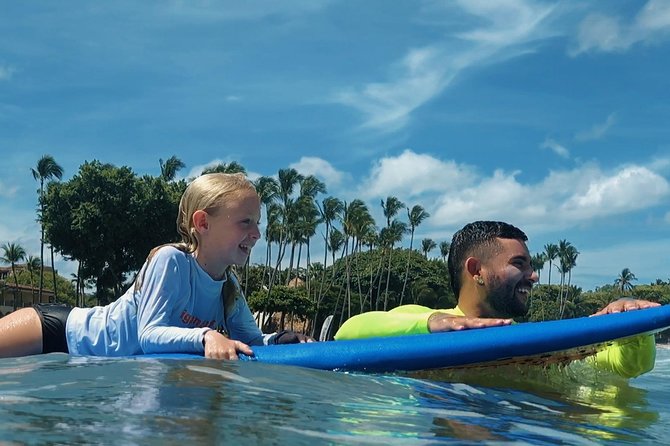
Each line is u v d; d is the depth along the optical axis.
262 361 2.53
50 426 1.28
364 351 2.54
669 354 6.25
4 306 63.25
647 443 1.63
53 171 38.97
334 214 49.12
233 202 2.96
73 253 37.47
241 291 3.31
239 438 1.27
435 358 2.51
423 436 1.45
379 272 57.19
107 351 2.98
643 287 87.38
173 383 1.85
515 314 3.02
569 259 64.19
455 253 3.12
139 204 37.12
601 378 3.06
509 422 1.77
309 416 1.54
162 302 2.81
